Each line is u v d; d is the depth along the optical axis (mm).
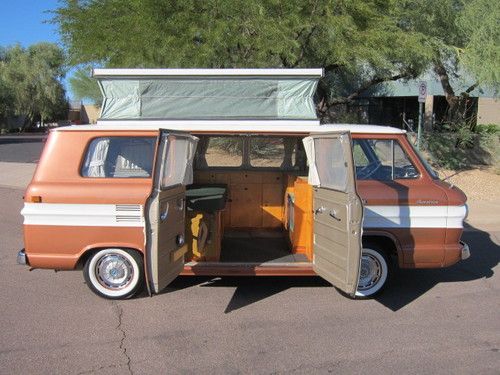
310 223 6043
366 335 4758
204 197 6062
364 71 17219
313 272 5805
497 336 4762
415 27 14859
